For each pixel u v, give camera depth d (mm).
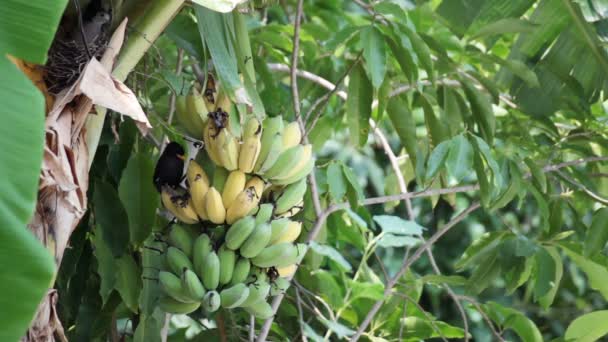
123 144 6379
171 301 6117
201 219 6109
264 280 6117
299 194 6172
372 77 6488
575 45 7062
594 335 6918
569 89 7152
